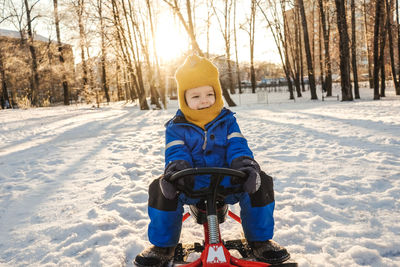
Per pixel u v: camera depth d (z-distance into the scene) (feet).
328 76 82.74
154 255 6.07
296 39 103.96
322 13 76.02
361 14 81.05
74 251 7.93
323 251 7.31
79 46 76.02
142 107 68.64
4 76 101.30
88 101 95.25
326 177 12.98
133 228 9.10
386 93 79.46
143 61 76.84
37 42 103.71
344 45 58.65
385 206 9.68
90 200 11.75
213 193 5.48
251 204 6.17
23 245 8.46
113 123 39.78
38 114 59.62
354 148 17.80
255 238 6.20
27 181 14.93
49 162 18.81
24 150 23.53
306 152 17.88
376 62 56.90
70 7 72.43
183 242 8.05
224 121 6.75
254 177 5.48
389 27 68.44
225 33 97.86
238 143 6.43
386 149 17.10
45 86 127.24
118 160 18.54
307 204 10.12
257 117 37.86
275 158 16.93
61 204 11.51
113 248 7.82
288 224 8.94
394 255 7.08
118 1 68.49
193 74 6.55
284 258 5.97
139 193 12.19
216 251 4.96
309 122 30.04
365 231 8.14
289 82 85.15
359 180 12.26
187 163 6.01
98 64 85.35
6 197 12.59
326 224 8.73
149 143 23.94
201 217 6.63
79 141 26.53
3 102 104.12
